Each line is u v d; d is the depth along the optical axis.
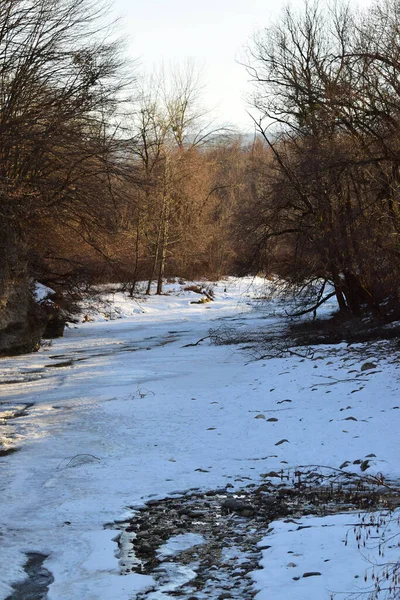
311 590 5.61
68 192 23.75
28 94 22.42
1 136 21.52
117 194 25.97
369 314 25.17
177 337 31.78
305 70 25.17
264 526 7.72
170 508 8.52
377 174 22.00
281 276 27.27
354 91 22.19
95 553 6.99
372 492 8.63
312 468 9.94
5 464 10.75
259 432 12.08
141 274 55.47
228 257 64.88
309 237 24.80
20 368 22.89
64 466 10.51
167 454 11.05
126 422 13.48
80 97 23.03
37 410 15.07
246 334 28.34
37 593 6.23
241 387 16.23
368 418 11.98
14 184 21.75
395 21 21.66
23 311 26.91
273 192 26.08
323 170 22.28
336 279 25.58
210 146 62.53
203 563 6.68
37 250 29.66
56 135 22.41
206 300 53.03
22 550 7.22
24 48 21.86
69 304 33.09
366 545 6.50
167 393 16.36
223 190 68.81
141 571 6.57
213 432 12.33
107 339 31.88
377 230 21.47
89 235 27.44
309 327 26.23
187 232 58.69
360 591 5.46
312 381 15.63
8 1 20.98
